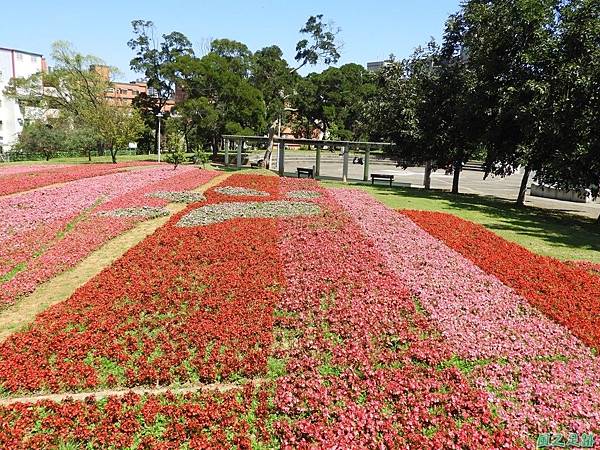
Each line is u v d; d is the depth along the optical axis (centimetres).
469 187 3422
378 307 785
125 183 2194
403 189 2736
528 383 581
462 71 2447
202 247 1106
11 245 1110
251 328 702
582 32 1725
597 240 1457
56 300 818
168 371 588
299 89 4747
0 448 445
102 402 529
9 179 2189
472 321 749
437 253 1129
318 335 691
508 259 1117
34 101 4538
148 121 5019
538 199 2761
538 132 1834
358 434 480
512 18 1917
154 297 820
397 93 2741
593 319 786
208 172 2859
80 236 1197
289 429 484
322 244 1162
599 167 1731
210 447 454
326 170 4684
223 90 4206
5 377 564
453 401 534
